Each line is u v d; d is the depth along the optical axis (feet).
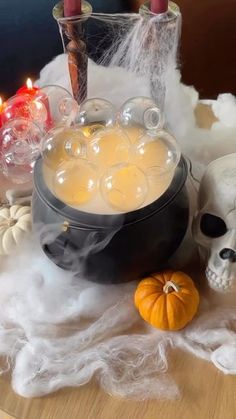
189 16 3.38
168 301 1.81
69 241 1.72
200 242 1.89
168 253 1.83
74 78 2.25
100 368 1.75
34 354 1.77
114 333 1.86
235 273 1.82
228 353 1.76
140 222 1.67
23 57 3.21
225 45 3.46
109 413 1.67
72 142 1.86
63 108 2.27
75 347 1.80
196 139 2.39
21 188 2.25
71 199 1.72
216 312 1.90
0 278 2.00
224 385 1.73
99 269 1.79
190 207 2.00
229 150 2.36
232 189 1.75
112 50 2.40
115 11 3.15
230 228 1.79
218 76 3.63
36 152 2.26
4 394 1.72
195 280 2.00
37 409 1.68
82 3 2.12
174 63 2.23
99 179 1.77
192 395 1.71
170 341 1.83
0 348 1.81
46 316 1.88
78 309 1.90
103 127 1.97
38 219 1.78
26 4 3.22
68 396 1.71
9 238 2.01
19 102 2.39
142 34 2.08
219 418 1.65
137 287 1.90
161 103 2.27
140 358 1.79
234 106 2.53
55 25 3.16
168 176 1.77
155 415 1.66
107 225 1.65
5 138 2.30
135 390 1.71
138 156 1.84
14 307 1.91
